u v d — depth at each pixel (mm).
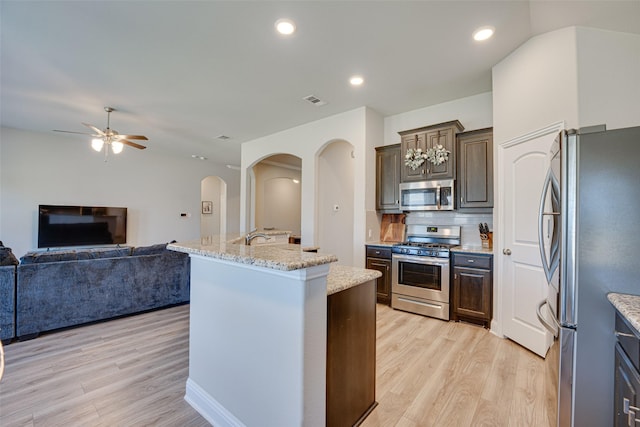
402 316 3645
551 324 1663
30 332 2947
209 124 4953
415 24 2418
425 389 2119
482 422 1788
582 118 2203
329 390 1526
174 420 1807
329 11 2266
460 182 3672
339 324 1585
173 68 3127
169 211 7340
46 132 5492
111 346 2801
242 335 1617
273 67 3107
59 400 1982
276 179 8992
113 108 4238
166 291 3904
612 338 1343
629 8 1981
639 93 2094
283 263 1231
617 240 1340
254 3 2178
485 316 3223
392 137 4520
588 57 2217
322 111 4352
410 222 4398
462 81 3422
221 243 2137
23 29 2459
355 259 4273
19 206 5309
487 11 2252
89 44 2689
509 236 2906
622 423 1227
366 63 3025
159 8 2225
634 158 1315
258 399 1526
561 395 1485
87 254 3371
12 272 2887
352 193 5402
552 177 1684
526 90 2662
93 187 6156
